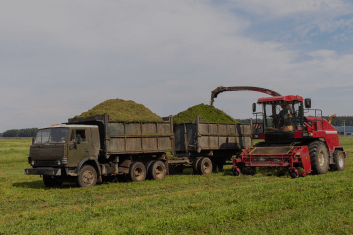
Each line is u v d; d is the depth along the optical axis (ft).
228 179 44.68
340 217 21.93
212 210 24.31
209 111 60.80
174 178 47.39
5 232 20.70
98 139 42.27
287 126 50.75
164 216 23.20
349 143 170.50
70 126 39.40
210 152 54.03
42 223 22.54
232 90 63.77
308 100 47.85
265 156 46.85
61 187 41.34
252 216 22.86
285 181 38.04
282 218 21.93
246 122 63.21
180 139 53.93
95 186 40.24
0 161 81.51
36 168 39.45
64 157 38.17
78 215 24.63
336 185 33.40
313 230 19.39
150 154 49.32
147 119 47.62
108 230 19.98
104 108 46.88
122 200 29.96
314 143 48.70
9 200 32.37
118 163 45.47
